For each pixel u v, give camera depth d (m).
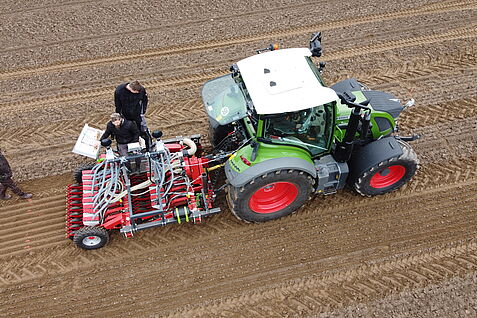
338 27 10.49
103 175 6.17
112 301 6.11
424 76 9.20
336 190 6.94
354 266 6.38
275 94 5.70
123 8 11.30
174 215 6.39
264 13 11.02
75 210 6.65
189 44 10.18
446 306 5.94
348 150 6.32
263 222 6.92
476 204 7.00
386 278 6.23
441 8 10.90
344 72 9.37
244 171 5.98
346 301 6.02
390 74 9.27
